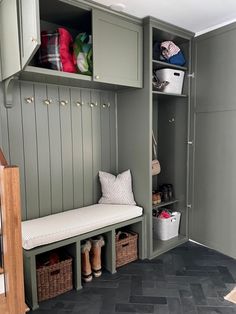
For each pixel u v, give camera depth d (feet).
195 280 7.55
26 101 7.55
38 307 6.46
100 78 7.41
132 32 8.04
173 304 6.52
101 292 7.06
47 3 6.63
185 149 9.97
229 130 8.52
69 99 8.46
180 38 9.29
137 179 9.13
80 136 8.82
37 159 7.89
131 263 8.59
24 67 5.81
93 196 9.33
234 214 8.59
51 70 6.59
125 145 9.48
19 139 7.50
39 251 6.43
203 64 9.15
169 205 10.75
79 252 7.18
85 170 9.05
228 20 8.30
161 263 8.57
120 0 6.95
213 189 9.17
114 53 7.66
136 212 8.55
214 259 8.75
